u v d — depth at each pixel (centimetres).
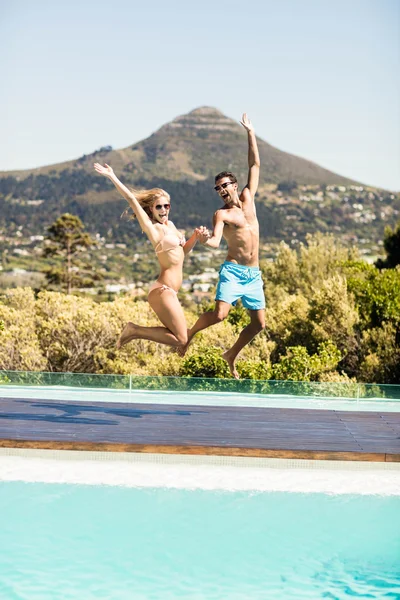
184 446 693
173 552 526
